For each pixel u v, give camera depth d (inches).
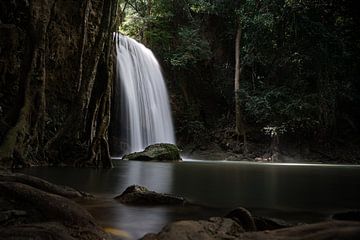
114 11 586.9
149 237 128.6
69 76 687.7
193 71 1194.0
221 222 147.9
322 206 230.8
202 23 1238.9
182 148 1116.5
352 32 986.1
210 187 332.2
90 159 542.0
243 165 767.1
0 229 123.6
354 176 490.0
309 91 1060.5
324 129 1016.2
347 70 1026.1
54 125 618.5
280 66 1071.0
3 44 569.0
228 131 1119.0
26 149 483.5
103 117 576.4
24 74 506.9
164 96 1123.3
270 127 1019.9
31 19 526.0
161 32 1182.9
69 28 687.1
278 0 983.0
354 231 115.3
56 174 413.4
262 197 269.9
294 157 1019.9
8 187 162.7
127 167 579.8
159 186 334.3
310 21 952.9
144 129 1023.0
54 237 123.4
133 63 1004.6
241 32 1160.2
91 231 140.0
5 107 565.9
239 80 1125.1
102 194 266.8
